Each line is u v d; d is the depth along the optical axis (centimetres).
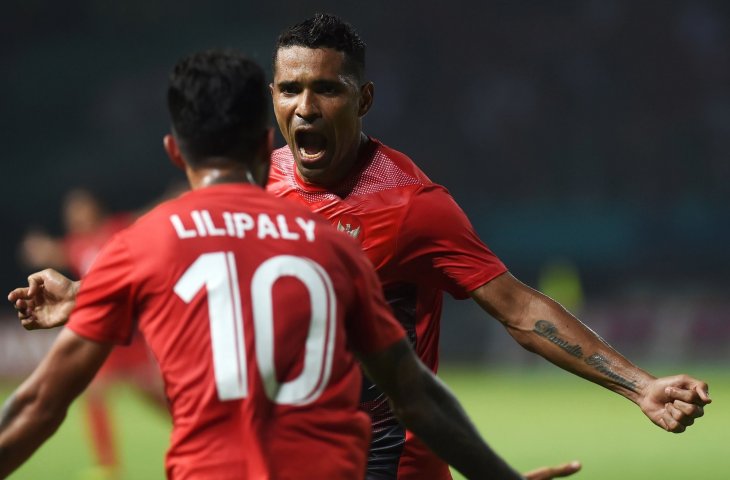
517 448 4159
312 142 1505
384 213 1505
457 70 11712
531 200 11062
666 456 3941
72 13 12294
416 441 1595
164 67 12012
